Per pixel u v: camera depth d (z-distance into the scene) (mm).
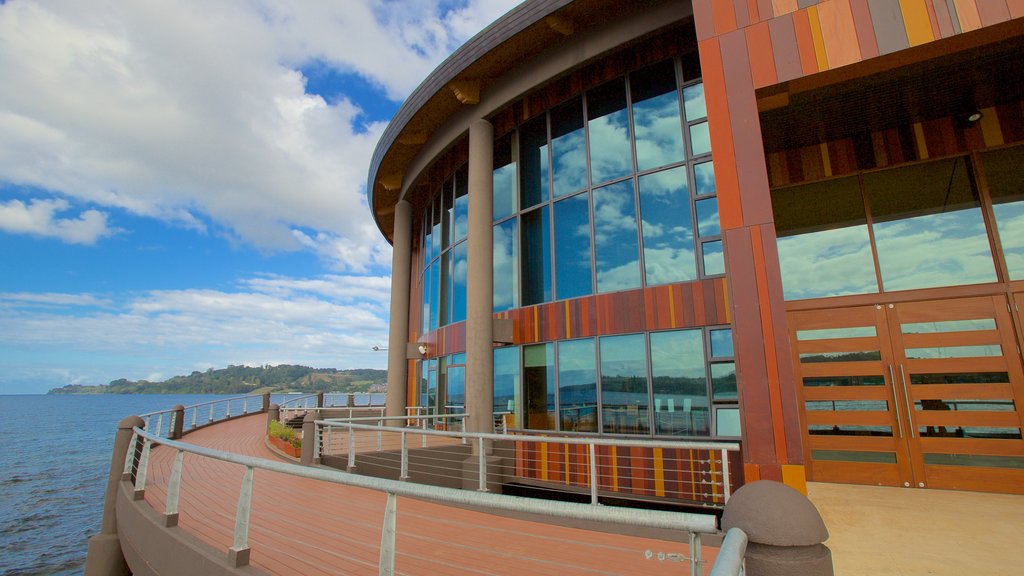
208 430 17109
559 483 10461
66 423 143000
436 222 17609
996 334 6879
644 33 10219
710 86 6520
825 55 5922
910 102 7277
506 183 13422
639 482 9453
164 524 5227
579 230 11430
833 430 7598
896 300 7562
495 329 12125
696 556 2037
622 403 10039
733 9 6555
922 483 6922
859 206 8172
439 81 12898
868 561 4242
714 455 8719
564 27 10875
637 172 10602
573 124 12000
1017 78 6715
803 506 2020
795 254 8484
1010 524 5152
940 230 7527
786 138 8359
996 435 6648
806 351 8008
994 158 7383
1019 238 7047
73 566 28562
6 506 42406
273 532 5223
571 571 4031
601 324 10578
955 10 5344
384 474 9891
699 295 9422
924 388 7152
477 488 10625
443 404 15711
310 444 9492
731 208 6176
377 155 17234
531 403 11602
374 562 4254
